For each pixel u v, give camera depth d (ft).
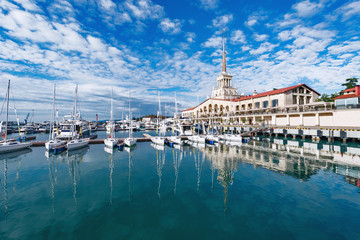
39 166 79.10
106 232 32.91
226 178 61.11
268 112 205.26
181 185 55.98
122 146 122.72
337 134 122.93
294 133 149.79
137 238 31.19
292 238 30.71
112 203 44.45
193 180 60.18
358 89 130.31
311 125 156.46
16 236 31.83
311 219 36.19
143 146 132.16
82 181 60.39
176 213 39.42
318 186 52.70
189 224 35.27
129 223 35.78
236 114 252.83
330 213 38.24
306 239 30.37
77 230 33.55
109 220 36.88
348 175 62.03
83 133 197.47
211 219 36.94
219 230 33.22
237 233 32.32
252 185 54.39
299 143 131.95
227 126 221.66
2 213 39.96
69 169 74.43
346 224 34.32
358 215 37.29
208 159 88.74
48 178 63.41
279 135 177.27
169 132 280.72
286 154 96.32
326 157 88.28
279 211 39.42
